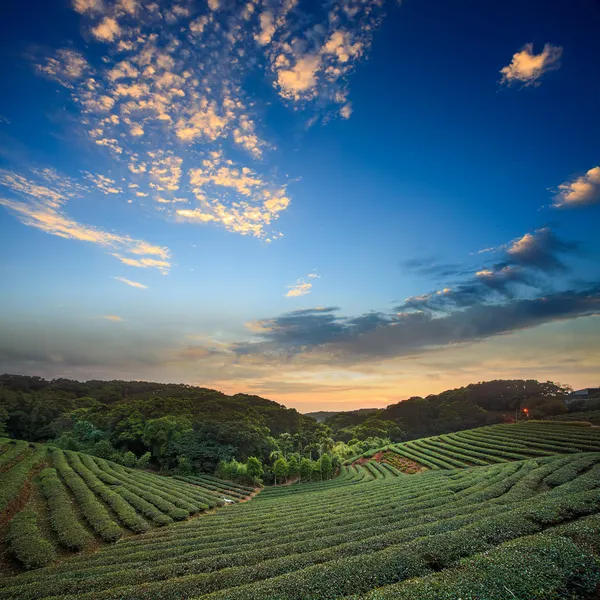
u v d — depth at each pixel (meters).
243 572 17.75
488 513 23.75
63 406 102.81
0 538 27.81
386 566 15.80
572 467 40.75
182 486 56.03
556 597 11.58
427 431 148.38
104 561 23.64
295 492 62.88
